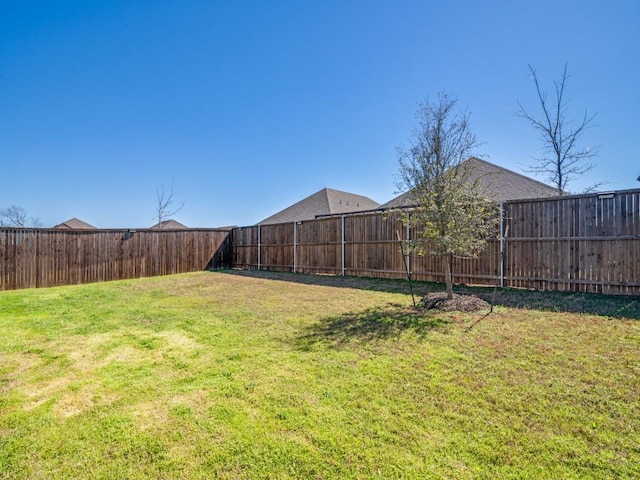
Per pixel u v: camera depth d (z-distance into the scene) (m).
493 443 2.32
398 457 2.20
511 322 5.04
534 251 7.62
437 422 2.58
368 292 8.27
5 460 2.28
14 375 3.73
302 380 3.39
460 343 4.27
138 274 14.12
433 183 6.36
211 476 2.09
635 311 5.34
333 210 19.31
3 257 10.94
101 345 4.75
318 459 2.21
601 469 2.04
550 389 3.02
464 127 6.88
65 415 2.86
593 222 6.88
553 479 1.97
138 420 2.75
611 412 2.64
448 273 6.43
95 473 2.14
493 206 8.09
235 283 11.01
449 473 2.04
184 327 5.59
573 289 7.09
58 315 6.69
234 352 4.29
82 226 35.66
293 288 9.44
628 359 3.57
